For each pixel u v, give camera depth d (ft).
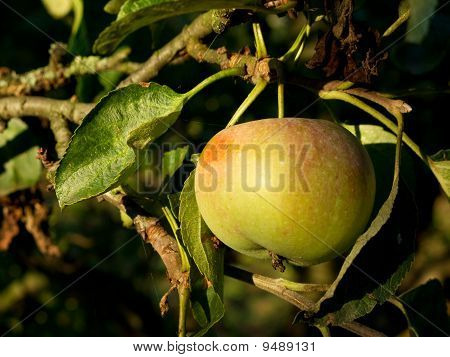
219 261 1.15
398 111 1.10
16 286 2.23
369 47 1.14
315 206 1.05
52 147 1.59
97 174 1.11
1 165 1.60
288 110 1.42
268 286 1.18
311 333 1.44
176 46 1.36
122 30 1.06
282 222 1.05
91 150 1.12
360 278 1.11
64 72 1.53
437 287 1.32
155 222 1.19
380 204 1.21
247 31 1.67
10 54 1.78
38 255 2.00
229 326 3.07
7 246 1.65
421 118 1.65
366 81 1.14
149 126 1.09
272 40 1.74
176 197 1.17
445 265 2.19
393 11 1.43
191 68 1.61
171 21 1.65
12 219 1.64
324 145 1.06
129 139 1.08
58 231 2.20
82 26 1.54
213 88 1.71
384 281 1.11
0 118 1.48
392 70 1.61
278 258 1.12
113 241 2.25
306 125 1.08
